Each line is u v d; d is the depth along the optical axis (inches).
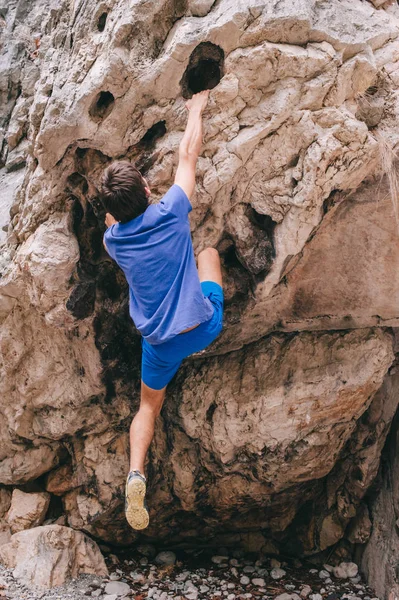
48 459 198.2
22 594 168.4
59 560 179.5
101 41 131.0
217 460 177.6
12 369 183.3
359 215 145.7
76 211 150.7
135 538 198.1
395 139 134.5
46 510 198.5
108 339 167.2
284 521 195.6
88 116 132.5
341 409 167.6
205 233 145.6
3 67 226.4
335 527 192.7
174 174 136.5
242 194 140.1
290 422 167.3
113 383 176.4
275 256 144.7
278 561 195.6
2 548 181.0
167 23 127.6
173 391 178.9
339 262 153.7
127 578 184.4
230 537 201.5
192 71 131.6
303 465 173.6
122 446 188.2
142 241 124.8
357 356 165.3
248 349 174.7
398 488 177.3
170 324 123.5
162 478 185.8
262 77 126.5
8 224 180.1
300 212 137.3
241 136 131.0
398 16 138.7
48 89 143.4
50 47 161.5
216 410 173.2
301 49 125.0
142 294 126.1
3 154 226.2
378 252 149.9
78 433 190.4
